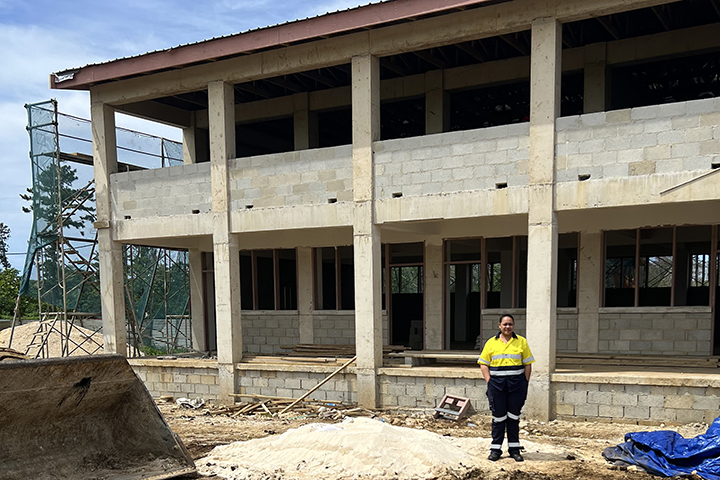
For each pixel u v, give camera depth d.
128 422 7.30
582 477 7.24
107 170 15.51
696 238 14.10
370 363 12.62
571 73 14.33
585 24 13.45
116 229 15.48
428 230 14.88
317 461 7.71
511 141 11.43
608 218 13.57
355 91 12.63
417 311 23.16
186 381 14.92
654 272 18.39
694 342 12.66
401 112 18.36
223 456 8.47
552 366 11.20
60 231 17.27
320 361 13.81
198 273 19.45
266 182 13.70
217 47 13.23
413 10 11.34
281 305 18.62
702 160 9.98
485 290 14.88
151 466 7.09
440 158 12.02
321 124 19.55
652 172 10.31
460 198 11.82
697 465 7.41
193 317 19.59
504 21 11.30
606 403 10.78
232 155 14.20
